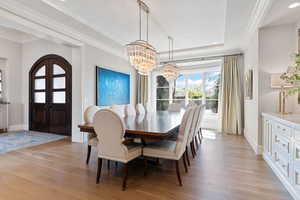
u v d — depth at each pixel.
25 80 5.49
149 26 3.58
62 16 3.07
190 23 3.42
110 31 3.87
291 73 2.50
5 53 5.12
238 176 2.28
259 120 3.10
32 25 2.93
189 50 5.16
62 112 4.83
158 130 2.05
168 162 2.79
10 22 2.71
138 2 2.65
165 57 5.84
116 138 1.97
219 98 5.18
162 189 1.96
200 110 3.18
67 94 4.74
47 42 5.05
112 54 5.14
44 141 4.08
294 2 2.26
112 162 2.79
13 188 1.97
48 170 2.46
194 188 1.98
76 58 4.08
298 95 2.71
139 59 2.76
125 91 5.79
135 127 2.25
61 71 4.86
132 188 1.98
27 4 2.68
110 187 2.00
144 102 6.23
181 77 6.20
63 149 3.45
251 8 2.66
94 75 4.42
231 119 4.93
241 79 4.95
